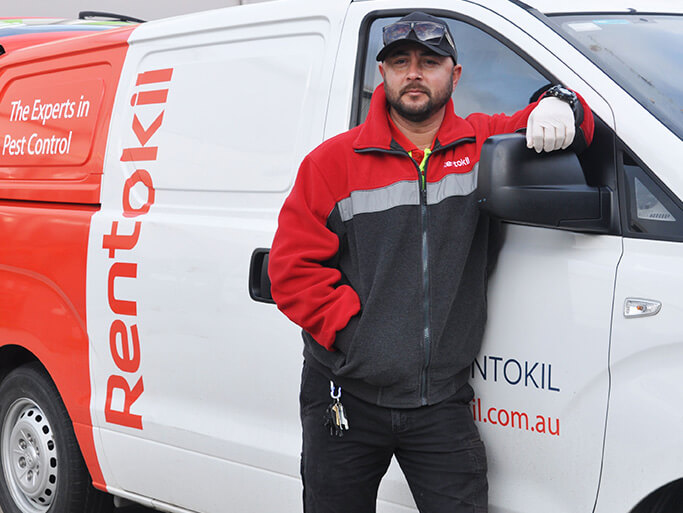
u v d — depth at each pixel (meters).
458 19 3.18
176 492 3.97
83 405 4.24
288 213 2.97
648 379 2.66
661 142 2.71
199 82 3.85
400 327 2.83
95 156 4.21
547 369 2.84
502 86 3.06
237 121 3.69
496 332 2.94
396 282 2.85
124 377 4.06
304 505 3.16
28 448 4.68
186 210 3.81
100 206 4.17
